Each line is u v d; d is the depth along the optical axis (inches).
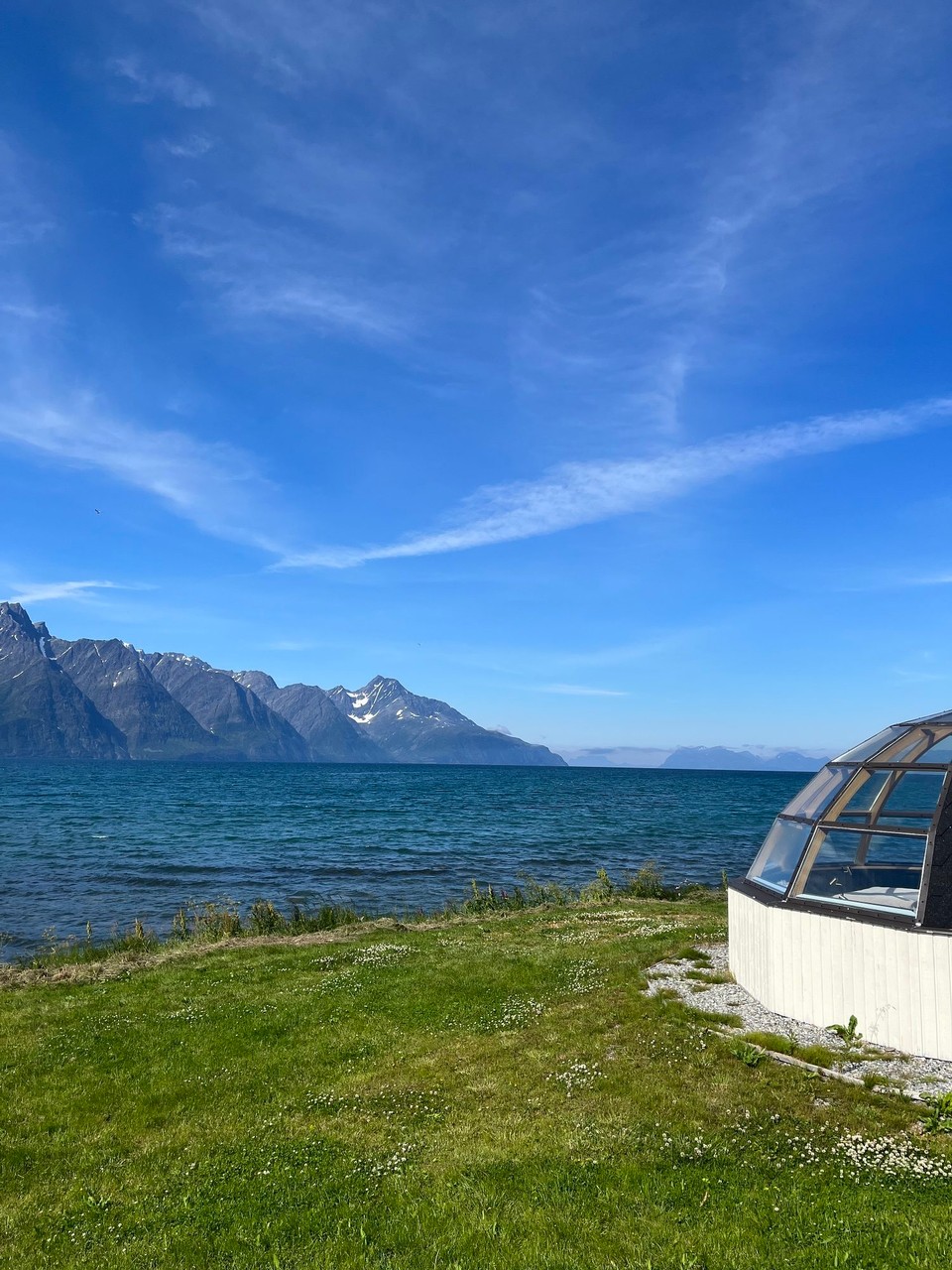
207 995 700.7
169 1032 600.7
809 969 505.4
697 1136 370.6
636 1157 354.6
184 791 4709.6
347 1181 358.9
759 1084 421.1
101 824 2588.6
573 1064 477.1
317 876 1572.3
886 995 462.3
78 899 1364.4
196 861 1755.7
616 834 2245.3
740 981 601.9
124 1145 427.8
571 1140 377.1
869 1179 324.8
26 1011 664.4
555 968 727.7
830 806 548.4
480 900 1197.7
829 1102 397.1
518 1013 599.5
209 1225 328.8
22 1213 356.8
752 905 573.6
